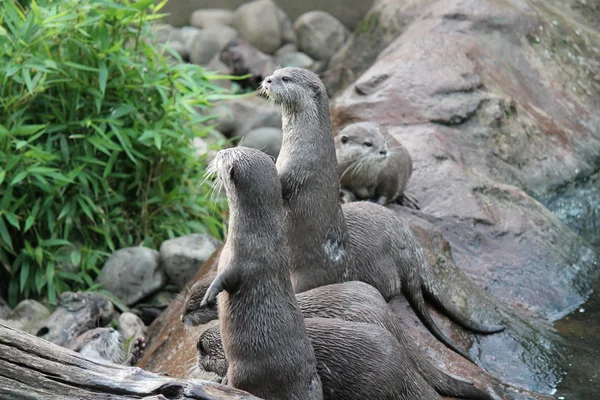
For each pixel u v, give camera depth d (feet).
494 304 31.53
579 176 46.44
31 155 37.65
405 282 28.66
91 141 40.09
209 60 71.67
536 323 32.60
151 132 40.37
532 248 36.47
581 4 59.62
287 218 26.27
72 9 39.65
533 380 28.50
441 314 29.78
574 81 52.26
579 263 37.29
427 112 42.93
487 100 44.73
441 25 50.96
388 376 21.99
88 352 32.27
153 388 19.62
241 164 21.08
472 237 36.06
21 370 19.75
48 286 39.70
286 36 73.67
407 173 36.42
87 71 40.75
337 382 22.02
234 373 21.31
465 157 42.06
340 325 22.44
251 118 63.52
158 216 44.45
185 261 41.01
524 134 45.42
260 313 20.99
